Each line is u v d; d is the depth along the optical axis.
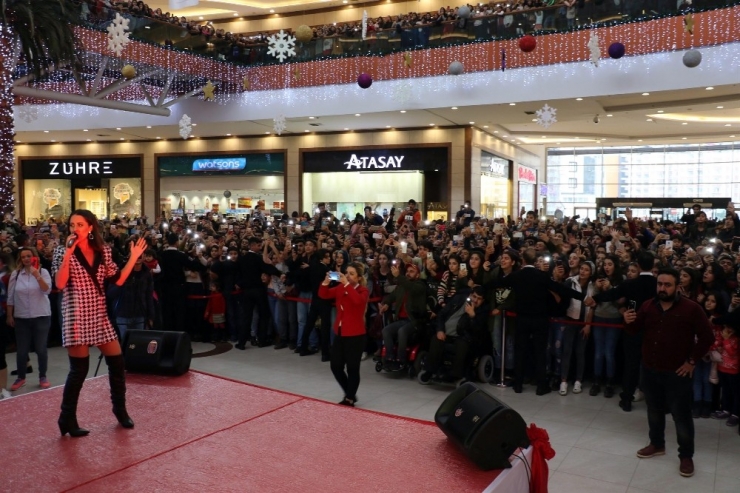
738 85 13.39
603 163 35.56
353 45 17.94
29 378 7.73
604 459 5.39
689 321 5.04
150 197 26.58
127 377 5.82
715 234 13.06
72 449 3.98
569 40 14.95
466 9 15.70
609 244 9.84
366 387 7.57
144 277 8.52
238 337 10.30
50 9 13.56
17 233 12.38
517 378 7.46
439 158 21.83
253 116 19.44
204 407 4.90
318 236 11.07
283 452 3.96
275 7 26.20
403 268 8.84
